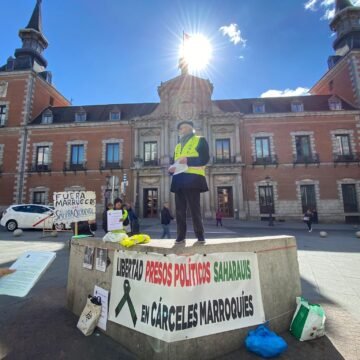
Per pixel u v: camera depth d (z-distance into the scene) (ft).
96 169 88.58
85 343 10.23
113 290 10.94
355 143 84.28
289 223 76.79
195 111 88.53
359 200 81.61
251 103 96.78
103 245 11.96
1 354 9.48
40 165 90.89
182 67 93.76
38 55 104.53
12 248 31.37
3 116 94.32
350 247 34.27
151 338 9.05
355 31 95.35
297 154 85.66
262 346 9.37
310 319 10.73
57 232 45.19
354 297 15.85
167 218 39.83
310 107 92.32
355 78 89.25
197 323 9.12
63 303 14.42
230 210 84.07
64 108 101.91
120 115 95.25
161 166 84.12
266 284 11.38
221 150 87.40
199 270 9.50
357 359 9.36
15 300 14.70
